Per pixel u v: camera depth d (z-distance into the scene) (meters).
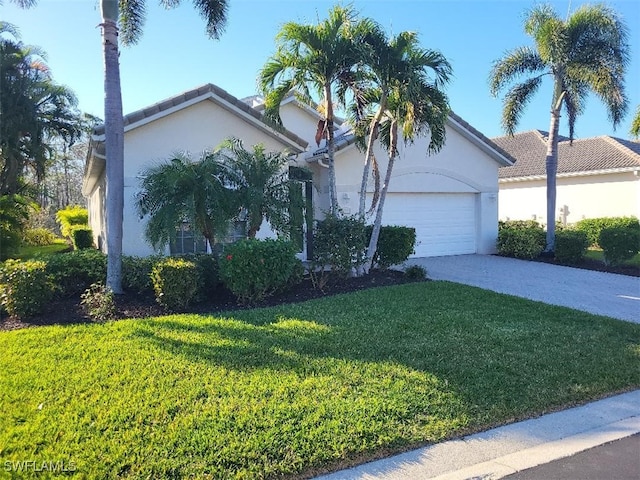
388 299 9.71
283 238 10.31
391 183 16.95
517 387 5.44
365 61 10.66
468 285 11.59
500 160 18.88
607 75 15.94
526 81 18.03
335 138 16.86
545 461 4.09
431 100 11.27
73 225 24.45
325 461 3.95
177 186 9.58
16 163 19.20
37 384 5.22
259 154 10.68
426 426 4.52
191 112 13.29
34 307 8.21
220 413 4.58
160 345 6.57
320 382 5.35
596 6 16.22
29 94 19.53
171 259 9.48
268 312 8.57
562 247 16.17
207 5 12.34
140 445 4.04
